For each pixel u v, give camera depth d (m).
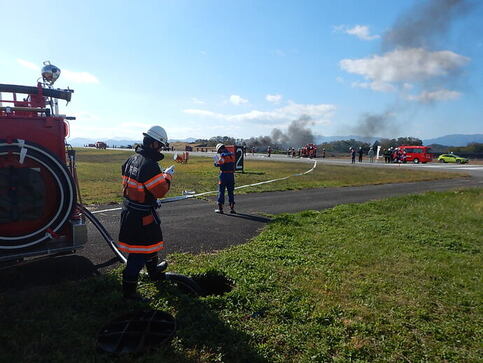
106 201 9.73
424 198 10.82
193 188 13.16
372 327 3.16
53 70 4.25
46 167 3.74
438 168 29.11
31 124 3.86
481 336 3.11
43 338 2.77
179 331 2.93
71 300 3.46
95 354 2.62
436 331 3.14
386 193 12.67
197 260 4.82
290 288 3.92
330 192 12.80
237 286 3.90
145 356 2.59
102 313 3.25
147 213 3.47
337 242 5.86
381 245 5.71
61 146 4.06
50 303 3.38
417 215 8.23
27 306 3.31
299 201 10.55
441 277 4.42
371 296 3.79
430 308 3.57
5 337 2.79
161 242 3.65
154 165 3.44
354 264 4.82
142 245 3.44
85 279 4.01
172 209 8.86
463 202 10.12
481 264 4.96
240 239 6.09
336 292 3.88
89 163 29.50
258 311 3.37
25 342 2.74
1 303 3.37
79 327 2.97
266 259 4.92
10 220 3.67
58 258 4.83
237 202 10.23
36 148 3.66
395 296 3.83
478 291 4.00
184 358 2.60
